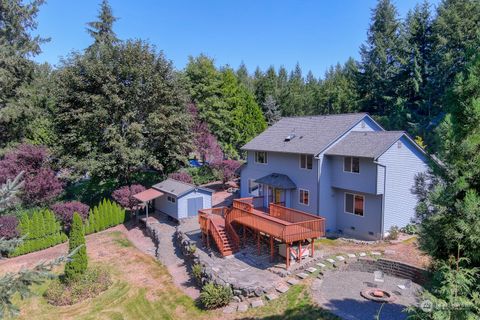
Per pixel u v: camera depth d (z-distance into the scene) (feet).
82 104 104.32
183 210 90.12
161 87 110.63
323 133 83.66
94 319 48.98
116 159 102.68
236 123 170.50
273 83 259.60
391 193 69.67
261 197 92.48
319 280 52.08
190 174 132.77
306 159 79.82
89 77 104.22
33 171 88.12
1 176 81.51
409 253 59.98
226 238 66.74
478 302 23.84
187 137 118.83
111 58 107.04
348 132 80.18
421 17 160.04
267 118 227.20
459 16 144.56
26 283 19.61
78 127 101.86
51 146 109.70
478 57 26.58
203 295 49.11
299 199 82.69
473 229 24.95
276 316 43.68
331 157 77.25
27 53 116.47
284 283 51.49
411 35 162.50
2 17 113.19
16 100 114.32
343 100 215.72
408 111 148.77
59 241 82.43
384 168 68.03
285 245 59.57
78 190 109.81
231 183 134.51
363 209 72.54
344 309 44.06
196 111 140.36
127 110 107.24
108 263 69.36
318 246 66.08
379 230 69.31
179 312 49.21
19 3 114.32
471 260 26.13
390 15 186.50
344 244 67.36
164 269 65.46
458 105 26.94
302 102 256.11
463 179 25.62
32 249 77.71
